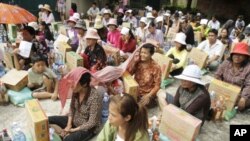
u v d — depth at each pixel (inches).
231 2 877.8
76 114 128.0
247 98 166.4
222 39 294.7
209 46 250.8
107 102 140.6
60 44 229.0
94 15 513.3
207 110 133.1
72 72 119.6
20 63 197.2
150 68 165.2
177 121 120.3
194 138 116.6
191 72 130.6
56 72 192.9
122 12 519.2
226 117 161.0
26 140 122.3
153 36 290.8
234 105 165.3
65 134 125.4
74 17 294.0
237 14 876.6
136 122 80.7
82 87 118.4
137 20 481.7
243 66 169.6
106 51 230.1
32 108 120.5
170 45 297.0
